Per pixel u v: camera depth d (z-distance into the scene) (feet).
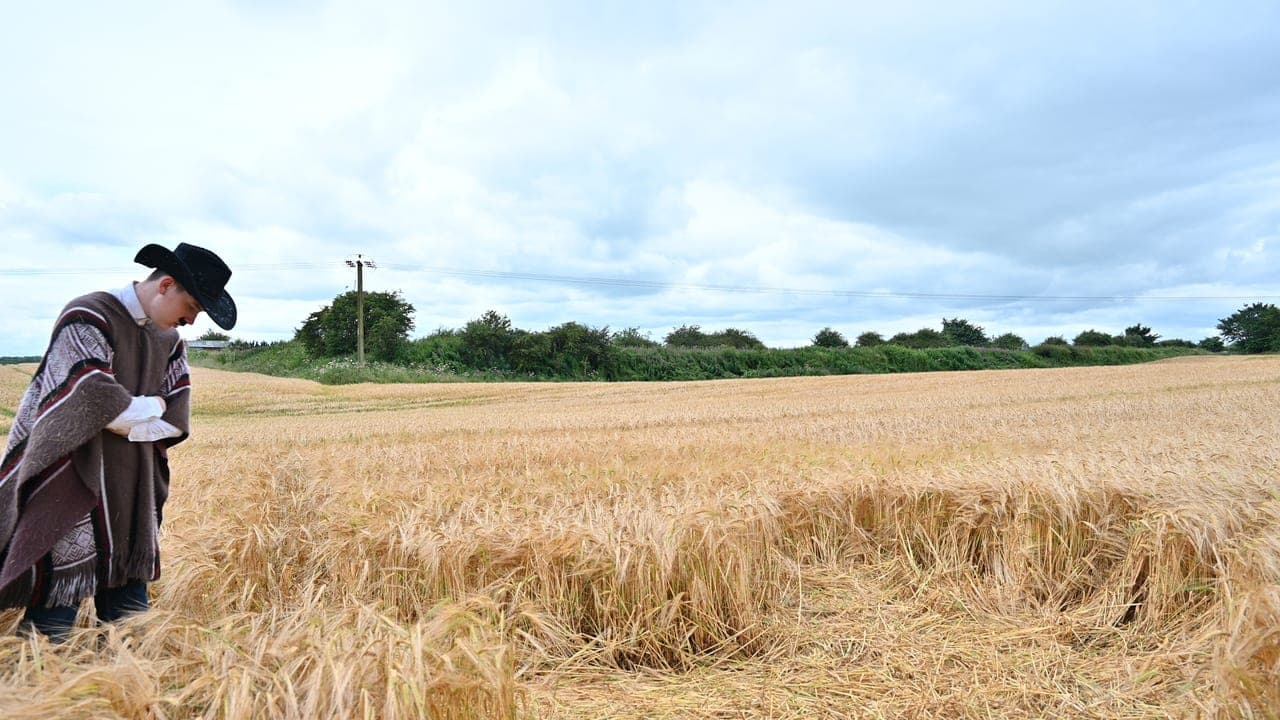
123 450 10.10
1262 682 8.40
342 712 6.57
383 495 18.79
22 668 7.04
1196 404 53.78
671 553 12.89
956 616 14.64
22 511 9.06
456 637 8.29
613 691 11.51
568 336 158.10
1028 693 11.12
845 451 26.43
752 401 76.38
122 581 10.13
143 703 6.63
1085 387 79.61
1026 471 18.06
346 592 14.19
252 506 17.47
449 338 157.48
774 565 15.51
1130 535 15.19
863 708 10.80
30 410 9.37
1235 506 15.16
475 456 29.30
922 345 217.36
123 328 9.96
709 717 10.59
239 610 12.49
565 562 13.52
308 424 57.82
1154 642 13.08
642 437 36.22
